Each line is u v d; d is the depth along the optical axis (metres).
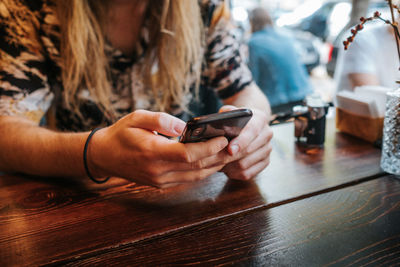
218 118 0.58
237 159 0.77
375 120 1.04
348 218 0.66
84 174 0.77
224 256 0.55
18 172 0.89
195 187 0.80
